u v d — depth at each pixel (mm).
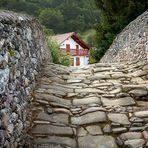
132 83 7059
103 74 8023
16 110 4438
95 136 4746
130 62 9219
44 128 4926
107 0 15391
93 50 17516
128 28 11102
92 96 6254
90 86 6980
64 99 6129
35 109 5508
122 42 11555
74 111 5570
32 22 7445
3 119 3736
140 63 8648
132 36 10125
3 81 3912
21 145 4348
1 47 4012
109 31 15844
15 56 4801
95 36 17016
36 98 5934
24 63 5570
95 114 5387
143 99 6043
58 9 62844
